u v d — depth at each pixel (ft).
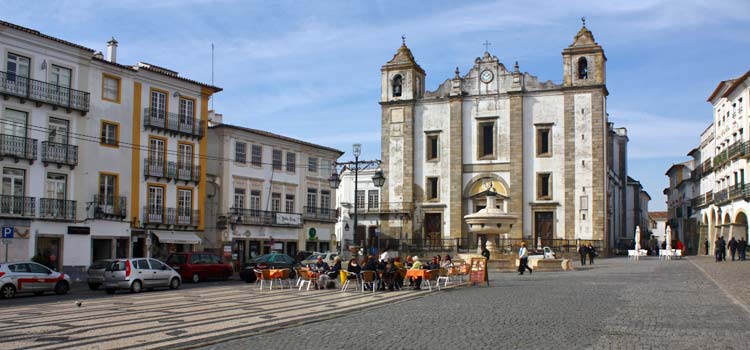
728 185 195.42
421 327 50.14
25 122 122.11
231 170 167.84
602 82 205.46
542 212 208.95
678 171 305.94
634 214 323.57
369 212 230.68
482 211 151.94
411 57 227.40
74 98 129.08
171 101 150.20
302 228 189.88
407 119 223.30
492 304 66.80
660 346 40.70
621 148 286.87
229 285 110.11
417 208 220.84
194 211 153.38
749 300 66.28
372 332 47.78
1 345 43.70
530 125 211.41
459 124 217.77
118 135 138.31
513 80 213.25
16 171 120.57
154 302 76.13
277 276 93.40
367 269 88.94
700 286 83.92
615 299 69.41
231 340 45.09
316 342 43.68
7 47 119.14
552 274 121.49
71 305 74.02
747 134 176.04
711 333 45.44
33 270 93.40
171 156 149.48
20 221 119.34
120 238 137.69
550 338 44.06
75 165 129.18
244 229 170.09
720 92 207.72
